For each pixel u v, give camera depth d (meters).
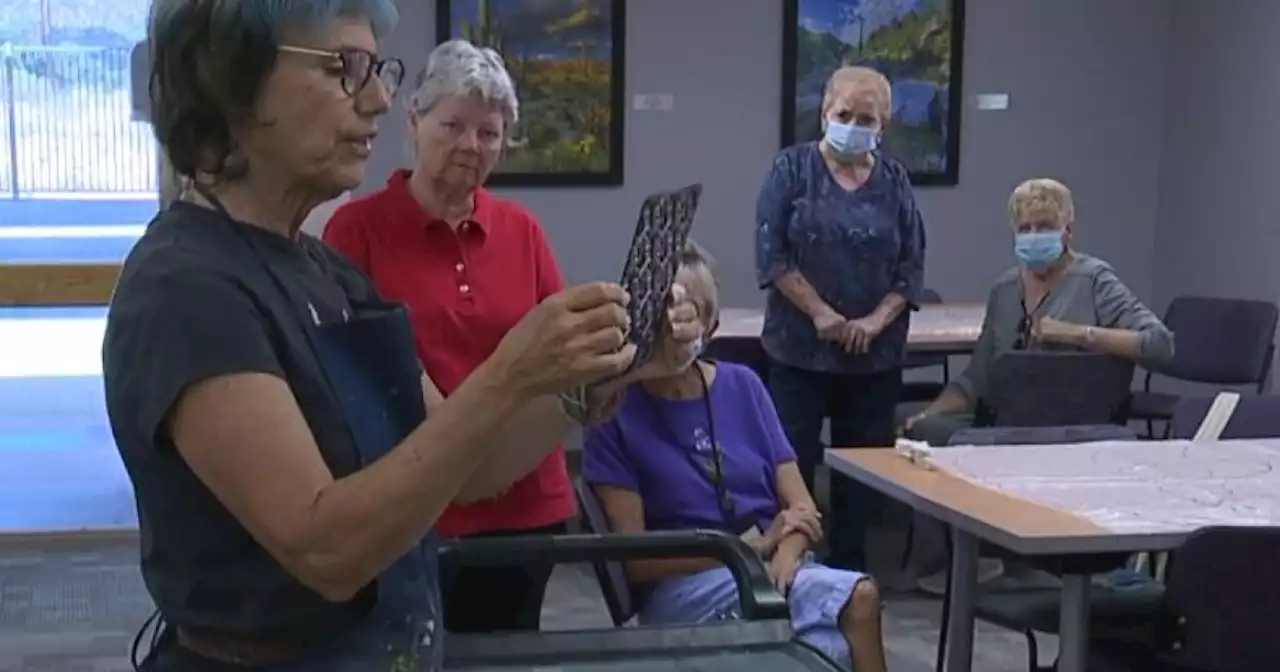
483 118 2.06
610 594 2.34
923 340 4.45
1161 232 6.31
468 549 1.71
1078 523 2.21
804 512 2.58
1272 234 5.58
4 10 4.14
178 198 1.15
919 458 2.71
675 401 2.59
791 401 3.84
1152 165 6.30
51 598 3.97
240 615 1.11
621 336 1.03
